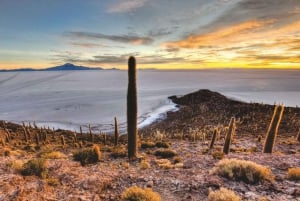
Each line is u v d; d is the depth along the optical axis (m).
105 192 6.80
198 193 6.60
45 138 41.97
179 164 10.73
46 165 8.78
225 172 7.88
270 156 12.18
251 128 58.19
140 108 172.75
